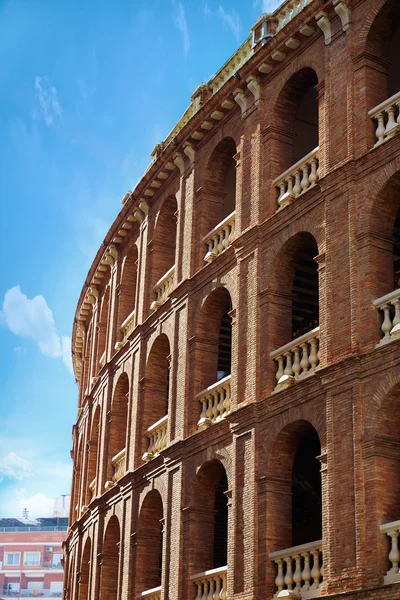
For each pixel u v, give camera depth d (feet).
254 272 95.50
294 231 91.25
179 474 102.37
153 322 119.03
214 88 119.14
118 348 133.59
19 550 390.42
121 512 119.85
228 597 88.53
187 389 104.78
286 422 85.97
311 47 95.71
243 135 104.12
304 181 92.02
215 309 106.22
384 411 75.66
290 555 82.43
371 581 71.72
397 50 95.40
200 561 98.22
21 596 382.63
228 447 94.68
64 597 162.91
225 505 114.83
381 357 76.23
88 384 159.63
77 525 146.92
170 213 125.39
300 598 79.20
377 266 80.33
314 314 110.11
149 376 119.14
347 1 90.17
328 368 80.33
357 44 88.74
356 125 86.17
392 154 81.05
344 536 75.20
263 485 87.20
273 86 101.04
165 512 104.53
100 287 156.25
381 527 72.33
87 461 148.15
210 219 111.45
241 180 102.47
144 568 111.65
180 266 113.70
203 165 113.19
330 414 79.56
